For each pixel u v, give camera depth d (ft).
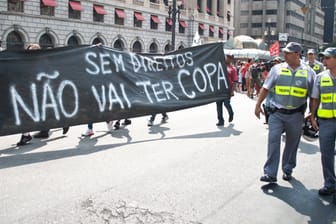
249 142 27.66
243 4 329.93
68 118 25.11
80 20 130.00
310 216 15.05
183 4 182.09
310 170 21.16
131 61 28.63
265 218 14.74
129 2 149.89
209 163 21.90
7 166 20.92
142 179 18.89
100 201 15.99
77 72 25.75
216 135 30.17
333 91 16.24
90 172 19.97
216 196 16.81
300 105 17.67
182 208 15.43
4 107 22.88
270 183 18.51
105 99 26.73
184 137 29.22
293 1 327.06
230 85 35.42
